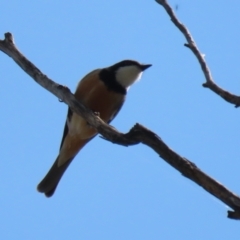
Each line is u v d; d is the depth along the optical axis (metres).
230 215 6.53
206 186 6.72
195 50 8.31
